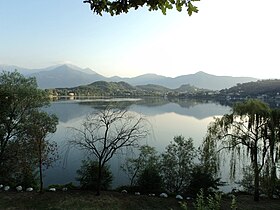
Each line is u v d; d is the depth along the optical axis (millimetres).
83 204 16766
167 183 21328
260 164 18703
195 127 67875
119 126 24828
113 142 19234
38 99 23875
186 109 124625
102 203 17078
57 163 32000
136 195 19094
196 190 18844
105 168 20750
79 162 32031
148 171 20406
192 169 20891
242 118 18234
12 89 22609
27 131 22078
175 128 65625
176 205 17469
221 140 18938
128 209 16531
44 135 20594
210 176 19438
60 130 51938
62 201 17078
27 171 20875
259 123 17828
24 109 22891
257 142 18281
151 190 19906
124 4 4363
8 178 21141
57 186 20203
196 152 26141
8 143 22562
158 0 4246
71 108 100688
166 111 110688
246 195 20250
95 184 19812
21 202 16688
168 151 22047
